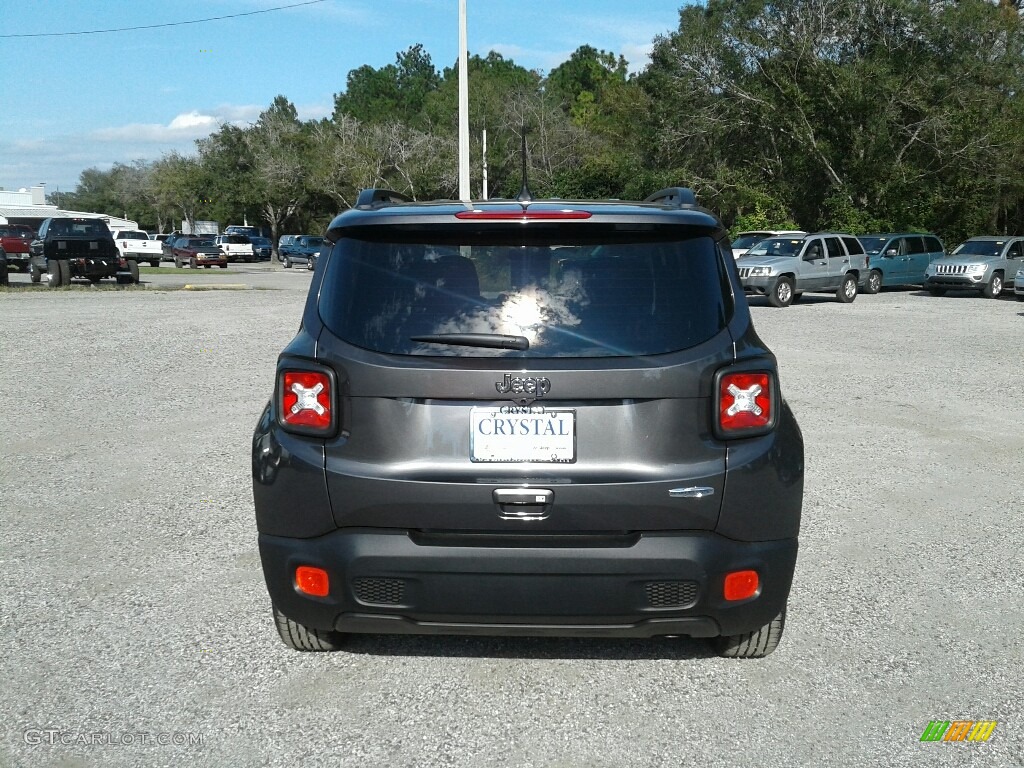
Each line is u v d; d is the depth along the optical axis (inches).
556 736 129.0
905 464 285.6
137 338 579.5
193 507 237.0
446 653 155.3
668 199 147.8
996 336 633.0
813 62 1499.8
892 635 162.7
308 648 154.0
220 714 134.7
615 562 123.6
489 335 125.1
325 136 2456.9
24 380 426.0
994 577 191.2
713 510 125.0
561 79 4375.0
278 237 2511.1
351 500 126.1
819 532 220.4
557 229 130.9
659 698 139.8
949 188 1464.1
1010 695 141.2
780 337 626.8
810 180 1544.0
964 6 1460.4
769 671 148.8
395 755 124.0
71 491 251.1
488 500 124.0
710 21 1686.8
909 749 125.8
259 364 476.7
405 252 131.8
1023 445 310.8
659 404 124.8
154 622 167.0
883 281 1117.1
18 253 1478.8
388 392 125.3
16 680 144.6
